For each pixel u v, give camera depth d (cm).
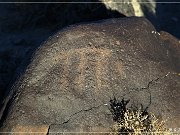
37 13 732
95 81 374
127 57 397
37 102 357
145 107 373
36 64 384
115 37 408
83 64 382
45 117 351
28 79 374
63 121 350
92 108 360
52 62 383
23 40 680
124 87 378
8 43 675
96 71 380
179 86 405
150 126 352
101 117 357
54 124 348
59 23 712
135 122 352
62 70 378
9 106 366
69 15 699
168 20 756
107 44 399
